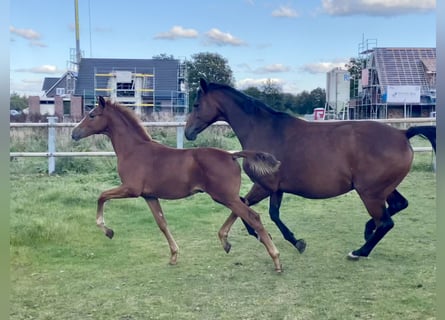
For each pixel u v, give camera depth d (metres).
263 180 5.21
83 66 33.47
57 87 41.16
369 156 4.94
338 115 27.69
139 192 5.03
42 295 4.36
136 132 5.17
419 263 5.11
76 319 3.85
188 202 8.56
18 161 11.63
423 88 28.91
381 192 5.01
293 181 5.16
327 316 3.83
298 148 5.14
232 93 5.64
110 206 7.86
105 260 5.40
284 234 5.45
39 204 7.81
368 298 4.18
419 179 10.28
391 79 29.52
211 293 4.38
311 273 4.87
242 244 6.02
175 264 5.22
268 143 5.30
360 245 5.90
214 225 7.00
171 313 3.95
